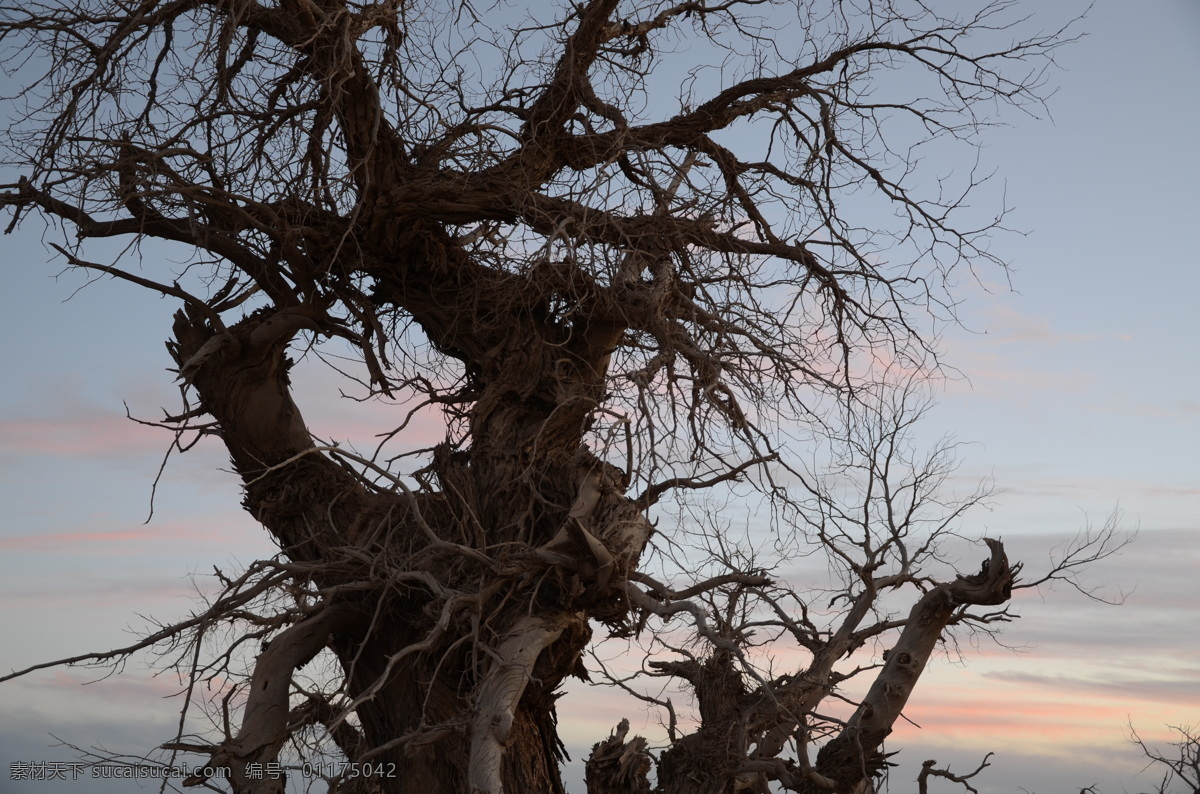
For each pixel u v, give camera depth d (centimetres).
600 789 1462
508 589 1398
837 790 1390
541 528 1477
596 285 1414
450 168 1466
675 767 1455
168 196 1370
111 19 1375
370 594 1481
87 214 1424
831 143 1516
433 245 1520
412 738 1242
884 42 1523
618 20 1459
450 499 1482
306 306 1525
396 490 1505
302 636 1438
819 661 1513
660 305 1405
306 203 1445
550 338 1561
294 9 1339
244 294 1598
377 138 1398
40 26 1345
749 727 1459
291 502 1568
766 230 1627
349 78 1282
